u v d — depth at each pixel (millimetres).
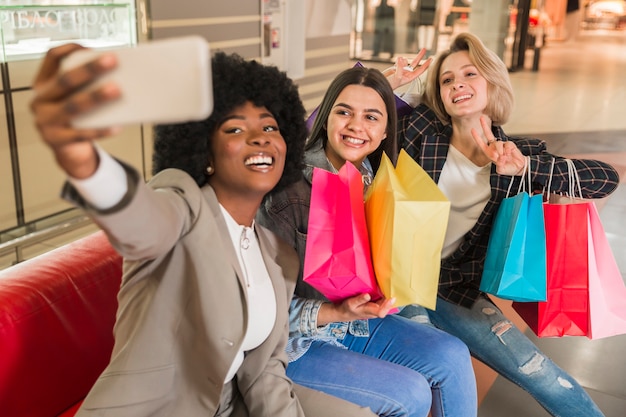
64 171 807
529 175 1904
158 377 1243
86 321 1547
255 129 1354
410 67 2381
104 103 645
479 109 2033
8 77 3170
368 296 1472
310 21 6301
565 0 14086
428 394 1698
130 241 956
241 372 1438
